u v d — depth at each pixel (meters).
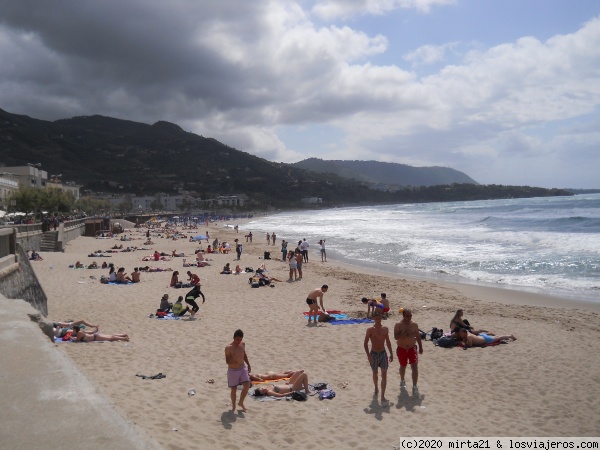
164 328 14.06
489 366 10.69
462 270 27.11
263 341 12.73
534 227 51.91
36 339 4.33
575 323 14.80
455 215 94.44
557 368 10.53
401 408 8.38
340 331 13.77
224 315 16.03
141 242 53.03
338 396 8.87
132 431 2.63
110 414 2.82
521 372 10.29
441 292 20.69
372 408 8.34
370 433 7.34
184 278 24.94
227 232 74.25
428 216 100.75
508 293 20.31
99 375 9.34
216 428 7.21
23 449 2.40
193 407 7.98
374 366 8.81
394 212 142.75
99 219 71.00
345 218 114.81
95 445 2.45
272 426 7.45
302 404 8.41
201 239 55.09
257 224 102.44
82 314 15.95
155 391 8.59
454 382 9.73
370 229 66.56
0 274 11.70
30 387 3.19
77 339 12.01
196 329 13.99
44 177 92.44
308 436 7.15
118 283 22.81
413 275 26.38
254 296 19.81
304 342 12.63
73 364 3.74
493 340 12.41
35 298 14.73
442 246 38.88
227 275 26.06
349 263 32.47
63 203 74.12
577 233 41.12
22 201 63.12
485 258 30.83
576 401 8.76
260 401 8.45
